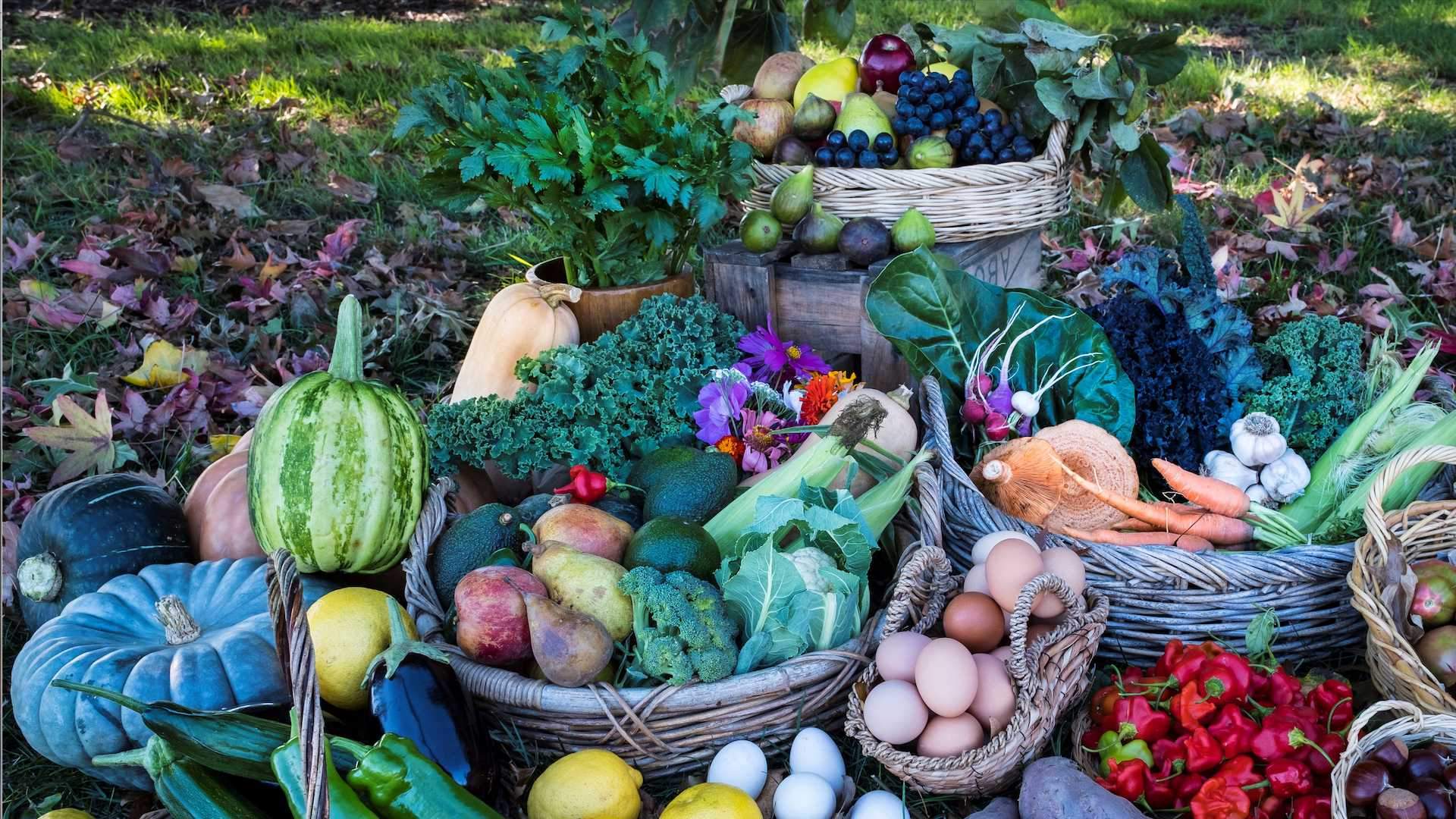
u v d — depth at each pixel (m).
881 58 3.62
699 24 4.39
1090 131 3.37
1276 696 2.16
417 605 2.40
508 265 4.88
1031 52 3.28
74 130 5.91
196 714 1.97
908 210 3.18
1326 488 2.71
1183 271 3.07
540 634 2.12
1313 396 2.87
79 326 4.16
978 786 2.07
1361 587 2.19
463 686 2.19
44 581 2.54
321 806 1.64
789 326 3.32
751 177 3.08
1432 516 2.41
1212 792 1.96
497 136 2.82
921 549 2.23
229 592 2.45
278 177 5.68
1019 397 2.80
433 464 2.79
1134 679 2.24
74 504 2.63
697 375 2.90
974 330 2.93
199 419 3.64
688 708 2.12
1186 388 2.86
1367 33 8.52
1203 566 2.32
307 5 10.02
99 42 8.14
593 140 2.85
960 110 3.35
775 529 2.27
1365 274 4.51
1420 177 5.28
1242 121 6.17
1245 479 2.76
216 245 4.93
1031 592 2.03
